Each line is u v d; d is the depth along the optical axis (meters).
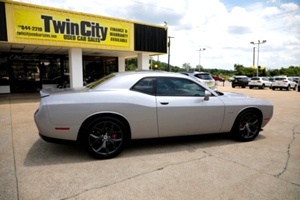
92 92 3.73
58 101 3.48
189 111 4.16
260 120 4.88
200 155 3.92
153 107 3.91
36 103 9.66
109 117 3.68
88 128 3.57
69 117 3.48
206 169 3.35
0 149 4.08
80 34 10.21
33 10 9.05
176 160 3.68
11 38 8.76
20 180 2.93
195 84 4.41
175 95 4.19
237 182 2.97
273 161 3.68
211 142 4.68
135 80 4.00
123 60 17.48
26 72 14.51
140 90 3.98
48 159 3.64
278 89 26.33
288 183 2.96
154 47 12.62
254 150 4.22
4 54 13.72
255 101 4.82
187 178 3.05
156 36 12.65
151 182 2.93
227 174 3.19
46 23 9.37
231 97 4.72
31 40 9.15
